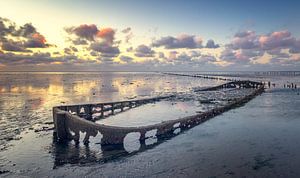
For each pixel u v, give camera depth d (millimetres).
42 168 25812
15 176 24016
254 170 24141
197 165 25562
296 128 39875
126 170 24828
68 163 27062
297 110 56188
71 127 35469
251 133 37406
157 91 113188
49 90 123188
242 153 28797
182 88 127875
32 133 39375
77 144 33812
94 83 183375
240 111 56062
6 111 60469
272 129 39531
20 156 29344
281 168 24500
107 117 54094
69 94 102688
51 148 32219
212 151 29719
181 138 35844
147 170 24656
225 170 24234
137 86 147125
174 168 24969
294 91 100125
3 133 39438
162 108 63531
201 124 44125
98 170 25016
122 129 33750
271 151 29297
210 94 92188
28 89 129875
